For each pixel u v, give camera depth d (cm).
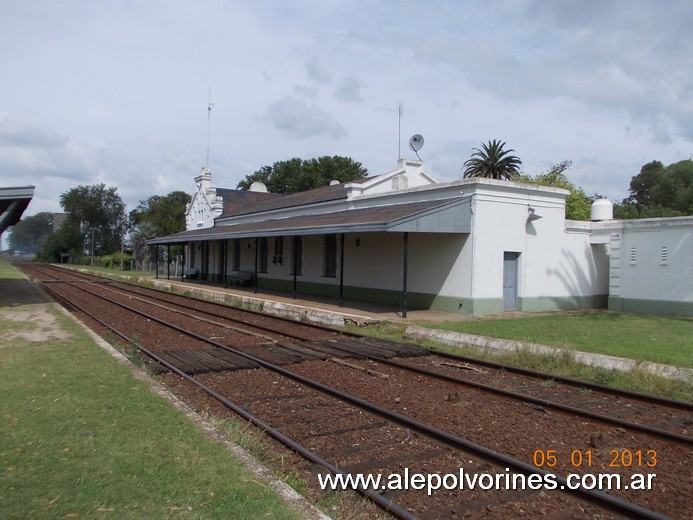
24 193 1634
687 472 541
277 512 388
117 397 660
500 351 1164
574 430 664
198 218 4122
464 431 650
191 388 832
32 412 593
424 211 1584
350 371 984
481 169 4353
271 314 1908
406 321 1523
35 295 2219
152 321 1625
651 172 6047
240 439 569
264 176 6931
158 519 370
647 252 1855
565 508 453
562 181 3788
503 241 1767
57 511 375
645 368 946
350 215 2091
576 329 1371
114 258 7125
